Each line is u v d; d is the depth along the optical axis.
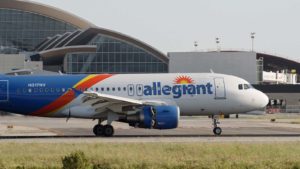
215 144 71.50
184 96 94.75
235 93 95.88
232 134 101.50
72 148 67.25
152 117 90.00
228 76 97.31
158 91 94.62
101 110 92.25
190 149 65.56
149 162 55.69
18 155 61.03
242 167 53.38
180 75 96.12
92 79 95.06
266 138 88.12
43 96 94.69
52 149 66.50
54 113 95.62
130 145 70.50
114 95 94.44
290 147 68.19
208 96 95.12
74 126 136.12
